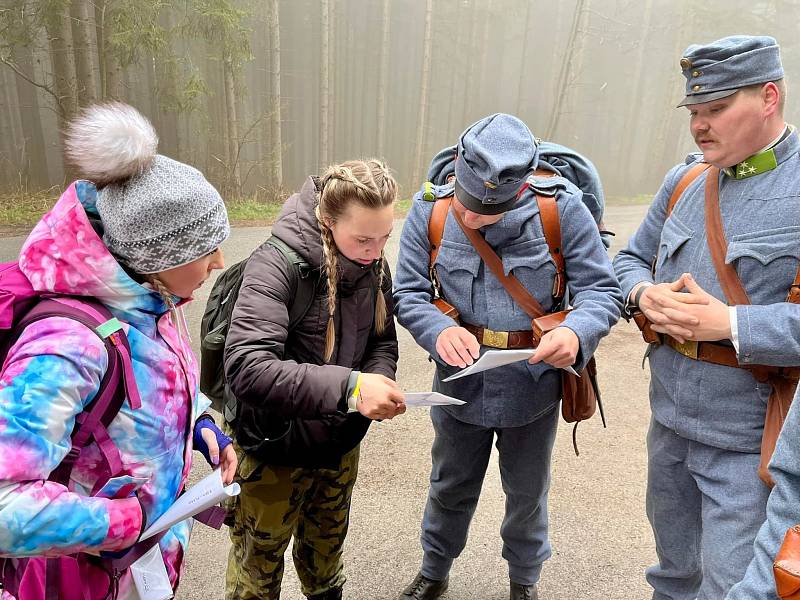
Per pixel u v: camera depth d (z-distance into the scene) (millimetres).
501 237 1862
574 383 1945
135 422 1150
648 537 2803
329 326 1597
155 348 1190
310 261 1536
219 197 1208
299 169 22672
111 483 1089
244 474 1682
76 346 1022
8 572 1169
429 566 2299
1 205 10469
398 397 1417
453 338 1798
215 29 12398
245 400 1456
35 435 972
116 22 10992
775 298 1565
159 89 12836
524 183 1805
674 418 1771
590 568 2578
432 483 2223
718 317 1531
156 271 1141
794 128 1601
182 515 1125
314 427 1582
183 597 2309
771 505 1051
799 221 1514
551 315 1848
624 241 10930
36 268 1059
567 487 3186
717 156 1615
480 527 2832
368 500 2977
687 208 1808
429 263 2043
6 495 954
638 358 5211
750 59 1497
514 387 1944
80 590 1159
